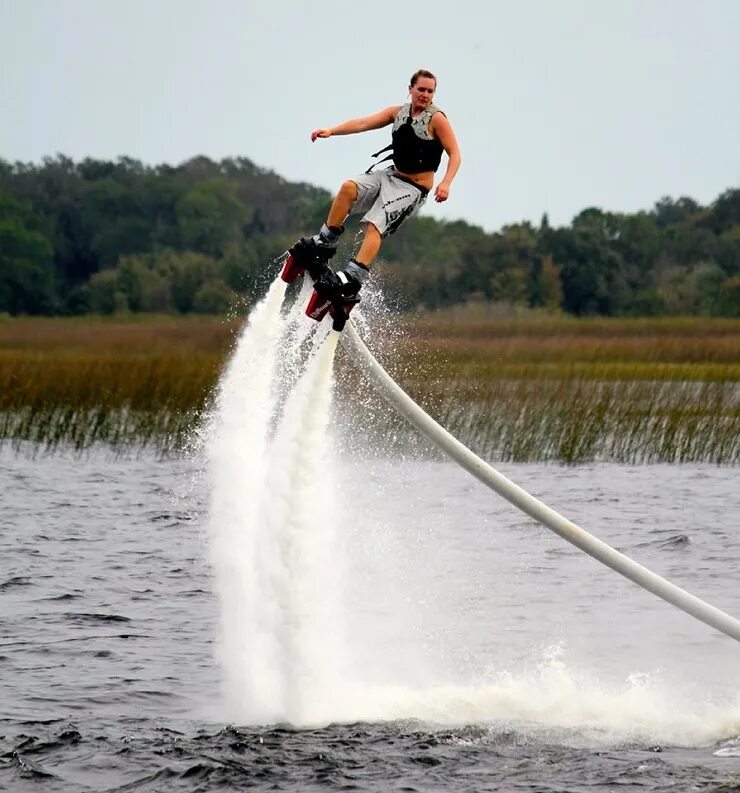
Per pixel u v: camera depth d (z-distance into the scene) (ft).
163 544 186.91
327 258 111.65
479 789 95.35
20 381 329.52
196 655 129.29
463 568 175.52
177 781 97.14
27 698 115.85
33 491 238.48
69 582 160.56
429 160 110.11
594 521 212.23
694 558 181.37
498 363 376.07
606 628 143.84
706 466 281.74
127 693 117.50
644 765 100.63
